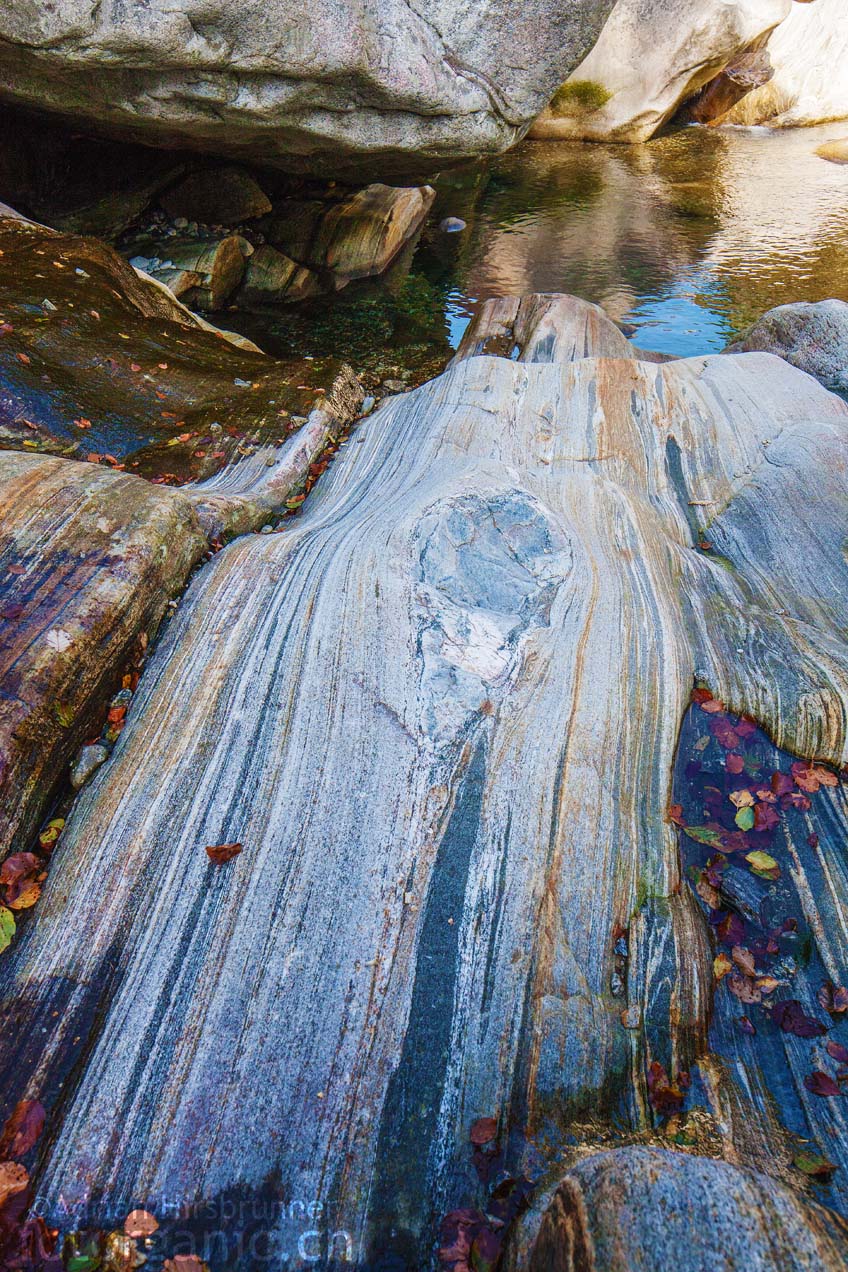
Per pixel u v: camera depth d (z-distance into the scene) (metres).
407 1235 2.25
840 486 5.09
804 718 3.60
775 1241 1.66
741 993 2.83
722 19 17.08
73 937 2.77
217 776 3.16
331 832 2.97
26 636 3.28
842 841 3.25
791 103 19.50
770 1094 2.58
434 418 5.42
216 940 2.72
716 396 5.73
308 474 5.40
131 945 2.74
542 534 4.20
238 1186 2.29
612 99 18.22
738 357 6.21
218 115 7.93
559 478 4.86
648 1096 2.54
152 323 6.80
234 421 5.64
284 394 6.00
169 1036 2.53
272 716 3.32
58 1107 2.39
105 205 10.08
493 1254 2.17
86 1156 2.30
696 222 13.23
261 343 9.11
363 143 8.53
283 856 2.91
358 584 3.78
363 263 11.06
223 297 10.06
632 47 17.73
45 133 9.49
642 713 3.50
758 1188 1.81
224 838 2.98
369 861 2.90
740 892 3.10
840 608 4.43
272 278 10.31
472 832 3.00
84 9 6.47
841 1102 2.54
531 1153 2.39
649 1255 1.69
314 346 9.07
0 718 3.02
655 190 15.00
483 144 8.98
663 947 2.84
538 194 14.88
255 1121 2.38
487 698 3.41
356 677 3.43
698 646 3.90
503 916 2.81
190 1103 2.40
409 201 12.06
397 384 8.19
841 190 14.61
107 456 5.21
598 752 3.30
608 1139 2.42
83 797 3.21
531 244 12.41
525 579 3.97
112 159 10.02
